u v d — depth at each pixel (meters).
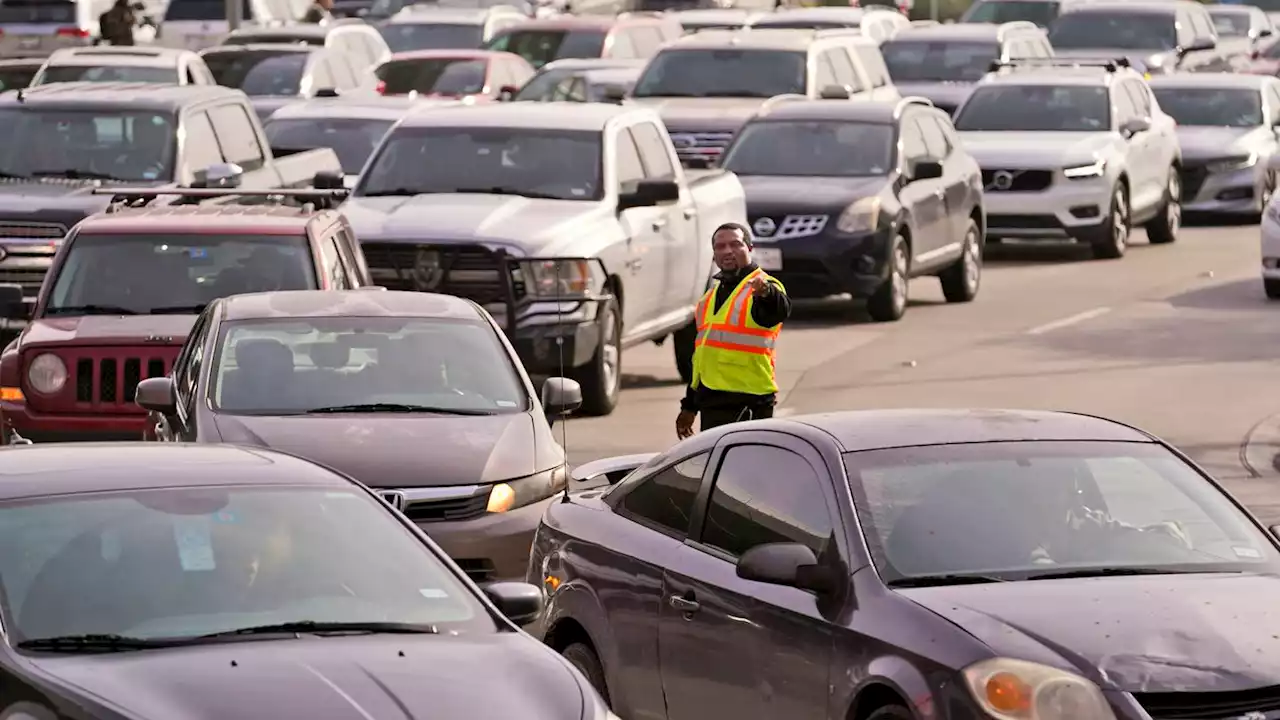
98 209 60.81
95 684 19.91
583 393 56.97
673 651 26.44
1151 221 100.88
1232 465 49.09
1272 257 78.31
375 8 166.75
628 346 59.50
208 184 64.81
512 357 40.06
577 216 57.94
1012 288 85.00
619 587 27.59
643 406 59.19
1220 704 21.53
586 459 50.69
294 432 36.56
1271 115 112.81
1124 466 25.91
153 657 20.69
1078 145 93.50
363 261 52.88
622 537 27.97
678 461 27.92
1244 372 62.41
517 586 23.44
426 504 35.50
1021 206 92.38
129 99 65.88
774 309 40.19
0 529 22.25
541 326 55.88
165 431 39.41
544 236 56.28
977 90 98.81
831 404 57.78
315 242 48.31
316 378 38.66
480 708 20.09
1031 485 25.22
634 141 62.34
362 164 90.69
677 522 27.41
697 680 26.03
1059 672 21.52
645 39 127.88
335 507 23.64
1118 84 98.69
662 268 61.44
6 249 60.41
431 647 21.47
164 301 47.19
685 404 41.00
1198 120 111.69
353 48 121.25
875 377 62.44
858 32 104.75
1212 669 21.62
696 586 26.09
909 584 23.69
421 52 115.44
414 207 58.47
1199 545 24.83
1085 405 57.06
